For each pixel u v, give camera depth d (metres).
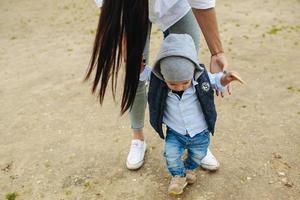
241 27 5.59
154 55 4.79
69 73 4.57
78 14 7.23
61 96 4.01
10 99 4.04
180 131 2.33
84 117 3.57
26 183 2.78
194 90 2.25
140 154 2.83
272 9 6.38
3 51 5.57
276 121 3.28
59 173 2.85
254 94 3.72
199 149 2.40
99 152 3.04
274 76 4.07
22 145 3.23
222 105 3.54
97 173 2.82
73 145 3.17
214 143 3.03
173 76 2.08
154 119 2.34
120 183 2.71
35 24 6.81
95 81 2.12
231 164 2.80
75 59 5.02
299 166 2.76
